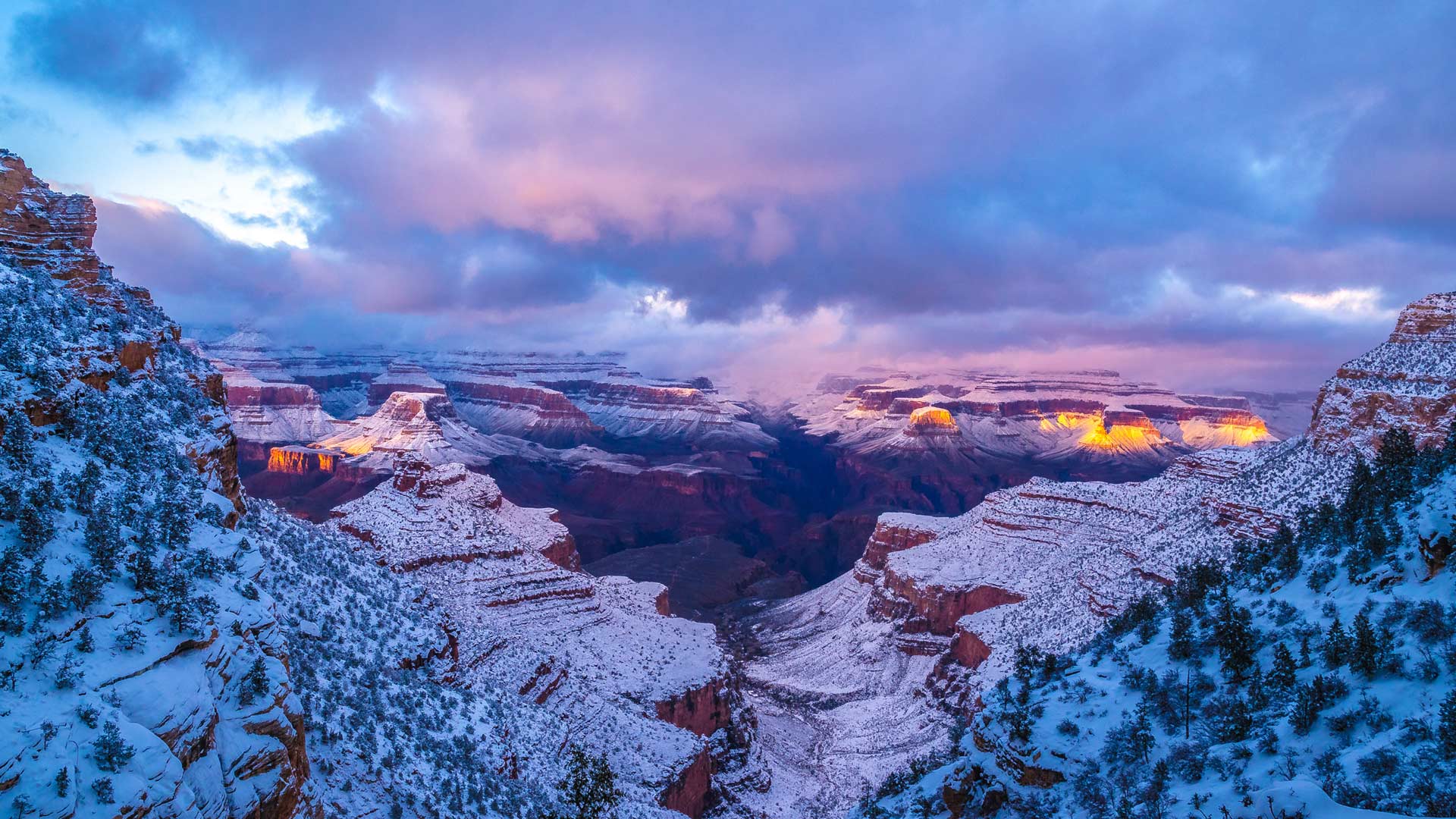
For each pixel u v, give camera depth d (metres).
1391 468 54.69
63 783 21.67
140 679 26.31
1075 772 36.91
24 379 36.62
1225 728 35.06
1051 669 51.38
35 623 25.98
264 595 36.84
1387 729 29.69
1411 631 34.50
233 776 27.52
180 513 37.50
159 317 60.06
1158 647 47.62
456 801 44.44
